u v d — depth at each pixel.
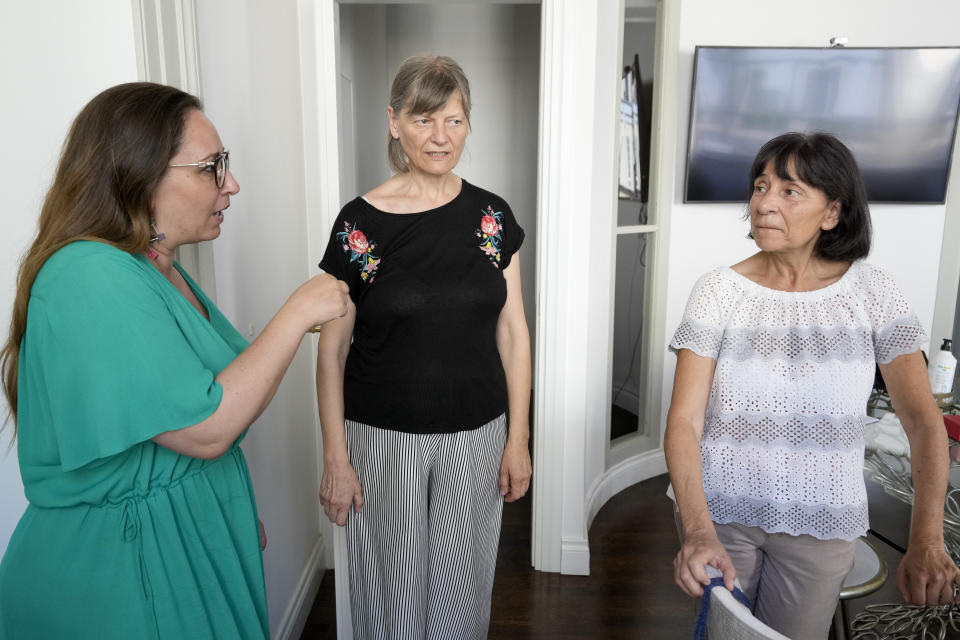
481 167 4.87
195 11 1.49
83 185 1.00
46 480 1.03
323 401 1.55
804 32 3.44
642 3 3.15
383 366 1.51
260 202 1.96
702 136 3.39
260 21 1.96
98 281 0.94
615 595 2.57
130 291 0.96
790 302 1.25
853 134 3.42
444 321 1.49
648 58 3.26
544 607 2.48
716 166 3.42
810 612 1.31
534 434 2.64
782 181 1.19
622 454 3.52
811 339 1.24
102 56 1.29
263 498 1.91
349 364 1.59
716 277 1.30
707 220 3.55
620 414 3.57
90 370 0.92
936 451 1.22
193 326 1.08
